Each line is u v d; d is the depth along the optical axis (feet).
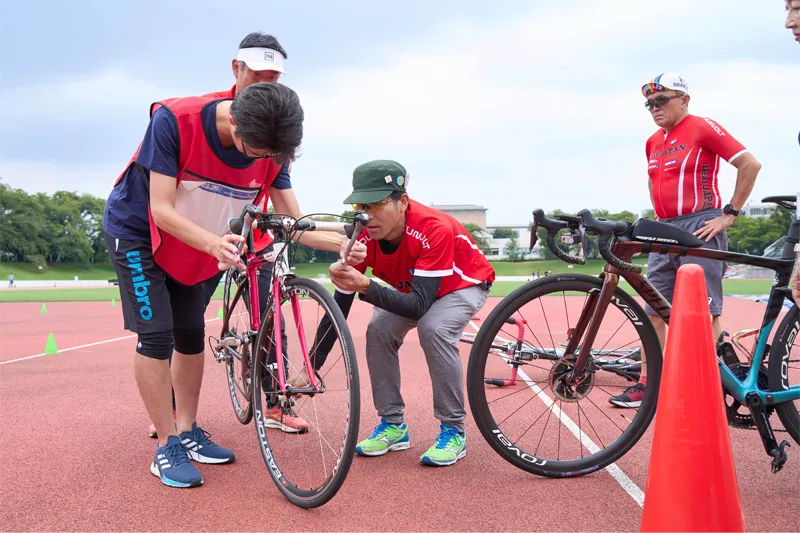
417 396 14.85
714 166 13.41
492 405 13.65
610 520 7.58
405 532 7.29
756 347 8.91
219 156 9.11
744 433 11.16
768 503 8.01
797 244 8.32
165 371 9.25
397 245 9.98
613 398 13.24
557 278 9.01
